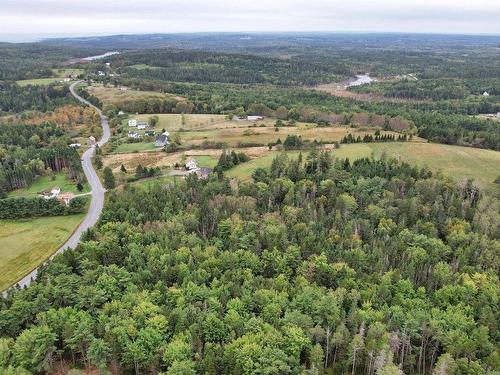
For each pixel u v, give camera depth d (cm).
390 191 14738
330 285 10450
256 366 7375
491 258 11344
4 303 9075
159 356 7806
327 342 8112
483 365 7838
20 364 7469
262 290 9325
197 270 10244
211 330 8356
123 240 11862
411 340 8875
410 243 11944
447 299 9825
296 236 12181
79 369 8006
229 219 12631
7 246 13275
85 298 9062
